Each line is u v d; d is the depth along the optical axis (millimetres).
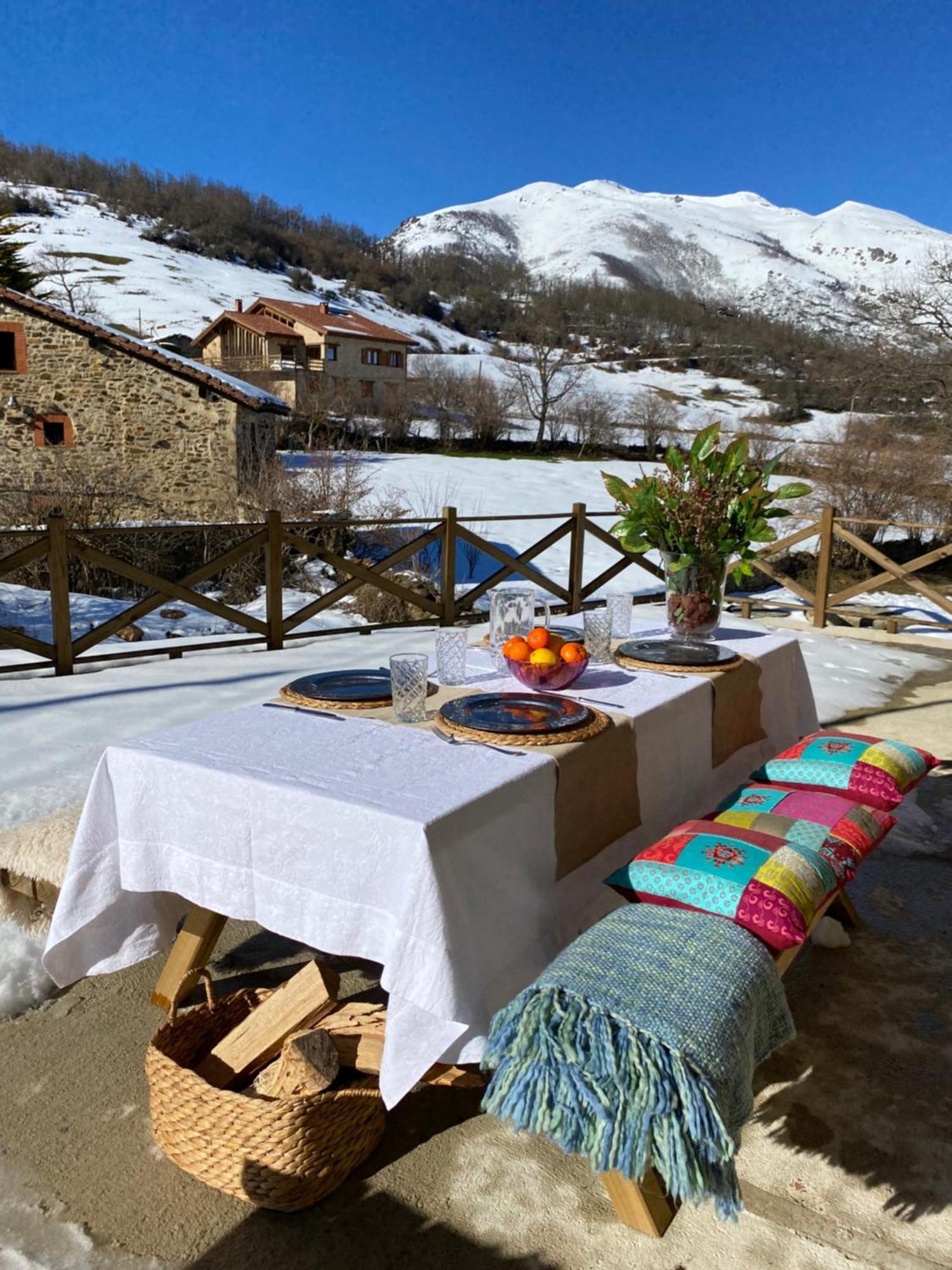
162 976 2066
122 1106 1876
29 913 2400
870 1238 1576
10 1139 1780
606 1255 1540
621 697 2373
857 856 2049
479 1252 1545
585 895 2018
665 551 2920
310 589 10062
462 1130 1827
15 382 16875
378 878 1603
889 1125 1854
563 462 26516
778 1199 1661
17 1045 2066
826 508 7293
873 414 14469
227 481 16703
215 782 1780
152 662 5367
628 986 1465
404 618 8641
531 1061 1385
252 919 1782
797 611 8039
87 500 10555
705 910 1771
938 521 12312
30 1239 1556
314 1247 1554
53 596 4941
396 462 22891
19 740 3842
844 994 2316
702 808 2576
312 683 2385
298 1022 1775
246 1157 1591
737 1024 1437
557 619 3570
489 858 1696
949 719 4750
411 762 1850
